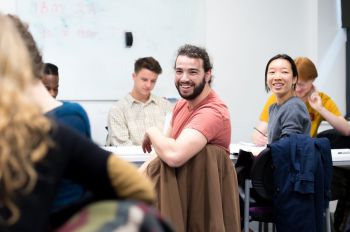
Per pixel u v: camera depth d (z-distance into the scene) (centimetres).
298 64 324
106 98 411
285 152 228
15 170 73
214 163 197
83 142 81
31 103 76
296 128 251
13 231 72
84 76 405
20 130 73
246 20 446
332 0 465
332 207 378
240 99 450
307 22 466
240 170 251
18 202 73
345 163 271
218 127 200
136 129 350
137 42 415
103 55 408
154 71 354
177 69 209
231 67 445
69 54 400
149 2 415
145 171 199
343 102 475
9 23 79
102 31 406
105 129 412
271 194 234
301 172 226
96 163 81
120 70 413
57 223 83
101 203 77
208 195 196
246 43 448
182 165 196
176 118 222
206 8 433
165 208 192
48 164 76
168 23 421
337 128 334
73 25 399
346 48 472
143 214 73
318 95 334
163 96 424
